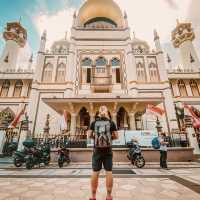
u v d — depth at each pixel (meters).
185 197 3.39
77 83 25.17
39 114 23.34
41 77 25.94
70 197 3.51
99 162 3.09
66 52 28.42
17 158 9.44
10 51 32.91
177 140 13.65
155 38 29.28
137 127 22.80
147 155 11.62
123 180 5.28
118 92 24.58
